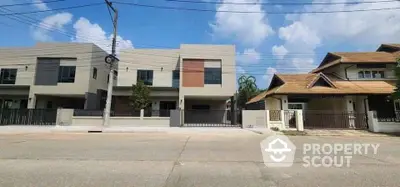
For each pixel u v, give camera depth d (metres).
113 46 19.72
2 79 26.14
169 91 25.67
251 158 7.34
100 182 4.71
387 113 20.70
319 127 19.97
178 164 6.43
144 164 6.39
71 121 20.28
